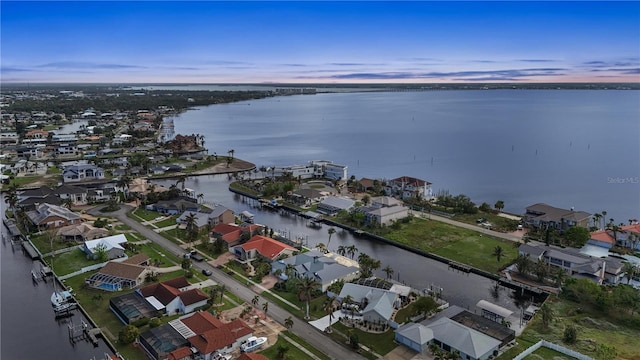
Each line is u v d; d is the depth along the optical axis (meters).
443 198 163.75
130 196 172.75
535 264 102.88
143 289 92.00
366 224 142.75
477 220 144.62
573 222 131.50
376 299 87.06
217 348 72.56
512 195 191.00
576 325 82.75
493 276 105.56
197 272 106.62
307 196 170.50
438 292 97.38
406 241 128.62
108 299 93.31
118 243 119.88
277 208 170.25
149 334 76.56
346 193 185.12
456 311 85.38
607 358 70.94
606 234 124.00
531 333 80.50
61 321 86.62
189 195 179.38
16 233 132.75
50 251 118.69
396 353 74.56
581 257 105.44
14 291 98.38
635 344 76.00
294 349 75.25
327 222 150.38
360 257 108.12
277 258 112.31
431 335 76.38
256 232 128.88
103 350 77.06
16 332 82.50
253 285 99.81
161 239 129.12
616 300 85.44
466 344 72.75
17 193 175.88
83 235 126.56
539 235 129.25
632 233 119.56
